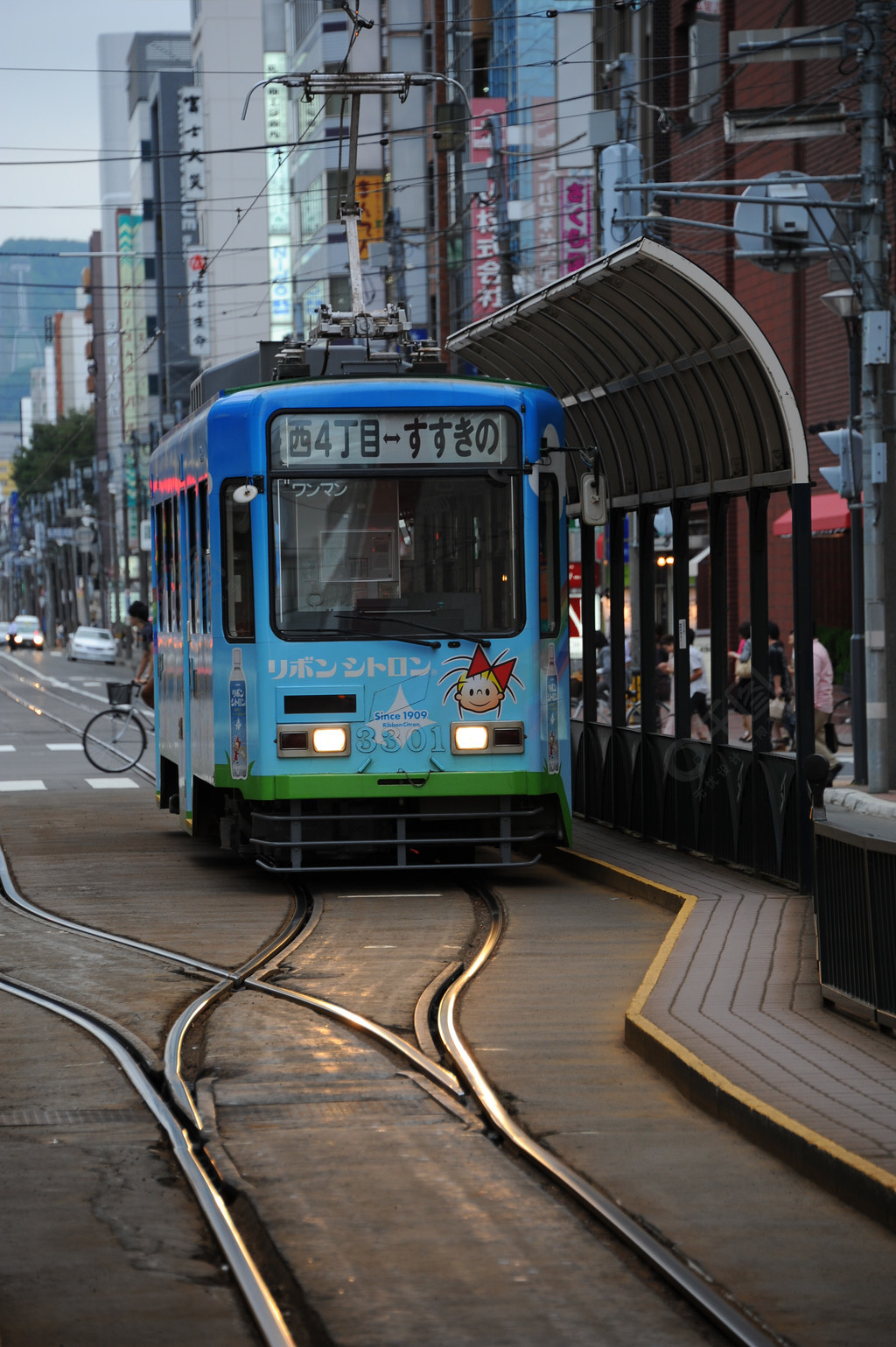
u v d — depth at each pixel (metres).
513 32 74.06
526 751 23.69
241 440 23.50
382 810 23.89
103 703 85.06
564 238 68.06
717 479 24.36
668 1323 8.68
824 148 55.88
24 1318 8.82
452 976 17.84
